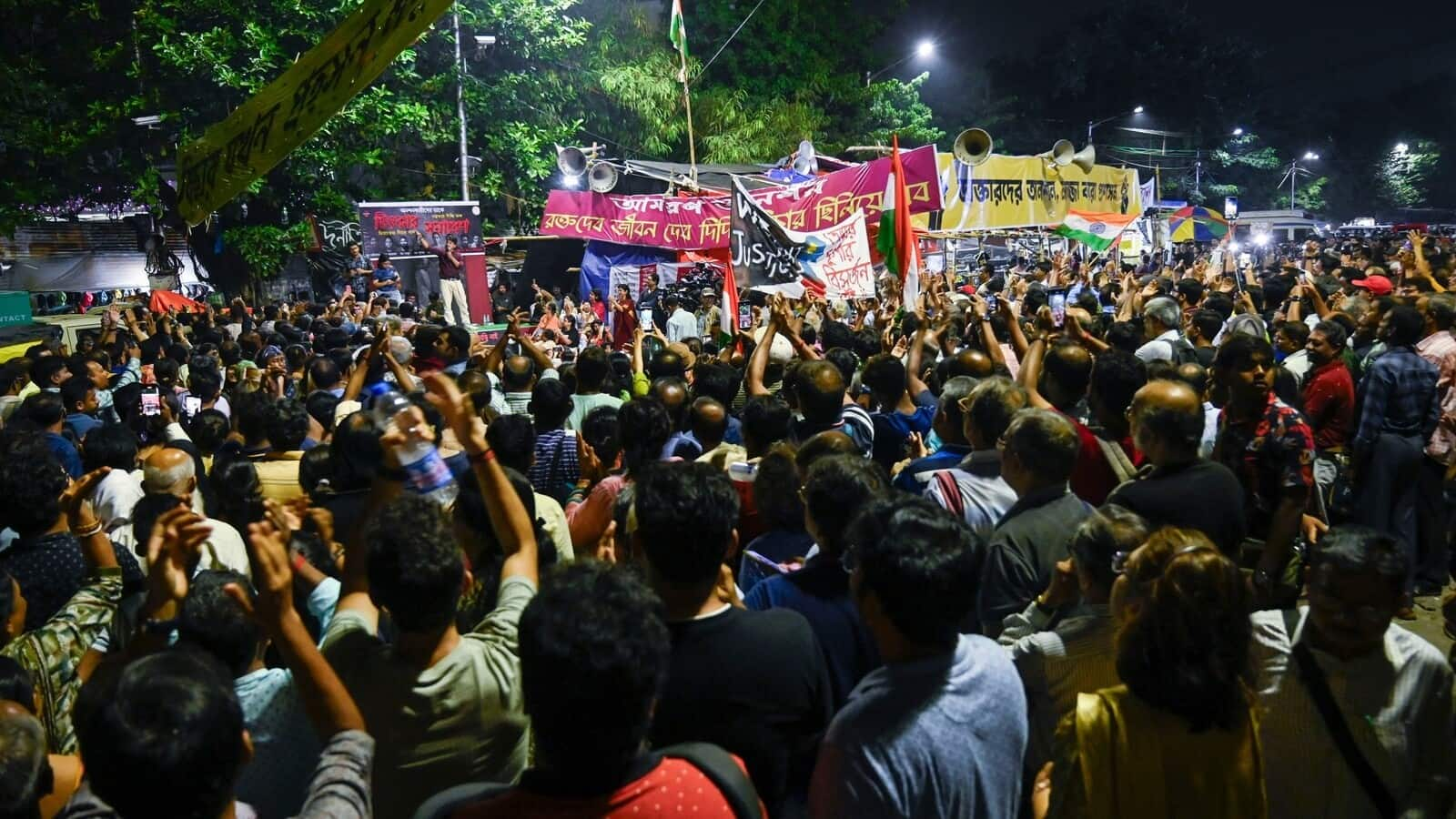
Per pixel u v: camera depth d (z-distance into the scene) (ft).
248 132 22.59
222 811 6.03
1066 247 88.02
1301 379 23.88
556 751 6.09
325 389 24.21
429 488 8.80
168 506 12.81
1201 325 24.36
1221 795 7.38
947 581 7.65
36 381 27.07
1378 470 21.48
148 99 59.52
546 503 13.07
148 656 6.27
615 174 43.21
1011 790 7.92
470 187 71.67
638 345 25.71
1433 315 23.88
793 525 12.05
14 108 57.82
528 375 22.98
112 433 16.79
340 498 13.20
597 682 5.97
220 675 6.22
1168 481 12.20
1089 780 7.54
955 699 7.72
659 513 8.37
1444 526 22.57
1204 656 7.27
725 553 8.63
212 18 59.72
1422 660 8.47
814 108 105.81
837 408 15.90
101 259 78.79
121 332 35.22
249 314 48.93
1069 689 9.57
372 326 33.99
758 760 8.24
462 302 54.49
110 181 65.31
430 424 14.30
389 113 60.44
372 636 8.28
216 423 19.43
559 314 46.52
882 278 43.06
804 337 27.66
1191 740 7.41
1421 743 8.42
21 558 12.46
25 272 76.13
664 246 40.57
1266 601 13.75
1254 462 14.53
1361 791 8.43
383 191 71.20
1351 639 8.37
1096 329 25.54
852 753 7.61
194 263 73.72
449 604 7.85
